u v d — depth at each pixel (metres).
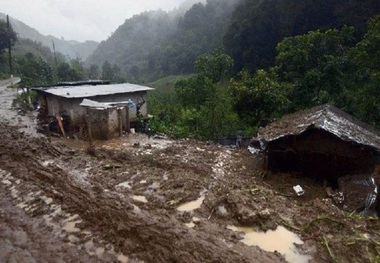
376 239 7.81
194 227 8.20
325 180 13.81
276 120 19.22
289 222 8.52
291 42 23.45
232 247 7.37
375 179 11.85
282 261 7.00
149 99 32.00
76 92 21.09
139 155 15.27
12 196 10.42
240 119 22.86
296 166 14.58
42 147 15.01
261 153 16.11
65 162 13.49
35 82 45.91
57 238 8.14
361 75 20.80
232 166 15.08
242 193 9.95
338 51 22.27
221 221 8.58
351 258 7.06
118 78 66.75
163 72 88.94
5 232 8.57
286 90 22.33
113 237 7.89
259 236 7.95
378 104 18.88
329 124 13.88
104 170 12.63
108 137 18.88
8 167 12.65
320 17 40.97
